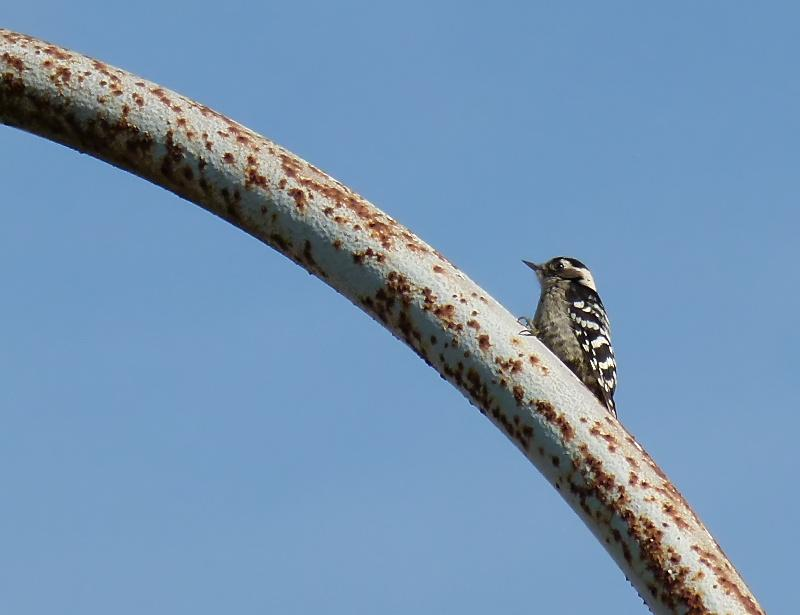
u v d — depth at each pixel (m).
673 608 6.07
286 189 7.18
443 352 6.84
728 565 6.12
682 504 6.27
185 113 7.39
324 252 7.09
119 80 7.49
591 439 6.42
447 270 6.99
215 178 7.28
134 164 7.51
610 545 6.33
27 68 7.54
